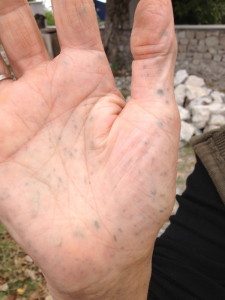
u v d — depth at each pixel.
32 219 0.13
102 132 0.14
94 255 0.13
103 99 0.14
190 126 0.81
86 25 0.14
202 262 0.18
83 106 0.14
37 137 0.14
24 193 0.14
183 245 0.18
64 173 0.14
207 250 0.18
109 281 0.13
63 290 0.13
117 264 0.13
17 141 0.14
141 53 0.13
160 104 0.13
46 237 0.13
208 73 1.27
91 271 0.13
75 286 0.13
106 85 0.15
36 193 0.14
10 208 0.14
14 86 0.15
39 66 0.15
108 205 0.13
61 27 0.15
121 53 1.37
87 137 0.14
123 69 1.36
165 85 0.13
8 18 0.15
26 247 0.13
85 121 0.14
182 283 0.17
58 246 0.13
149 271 0.14
